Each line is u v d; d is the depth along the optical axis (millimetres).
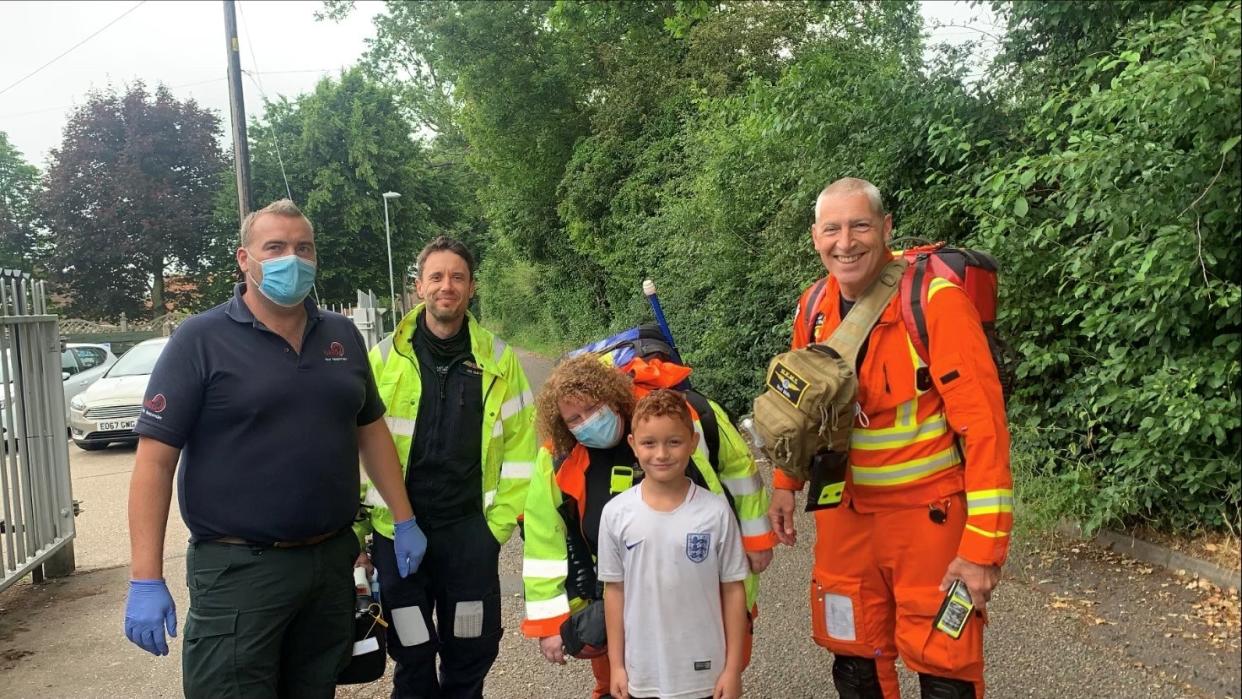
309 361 2541
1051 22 5352
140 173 32844
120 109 33719
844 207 2389
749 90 10500
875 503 2502
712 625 2414
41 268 33781
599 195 16359
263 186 35906
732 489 2580
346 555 2684
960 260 2451
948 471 2420
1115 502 4543
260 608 2424
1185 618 3885
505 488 3150
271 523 2434
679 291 10727
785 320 8148
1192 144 4230
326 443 2527
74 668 4078
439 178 41312
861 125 6562
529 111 19109
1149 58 4820
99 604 4996
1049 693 3344
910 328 2350
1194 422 4184
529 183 20547
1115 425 5090
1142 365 4547
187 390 2393
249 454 2434
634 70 15773
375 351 3182
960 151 5609
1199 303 4230
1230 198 4051
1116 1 5051
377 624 2861
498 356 3197
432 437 3061
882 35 11164
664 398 2328
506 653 4070
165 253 33781
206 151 34688
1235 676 3359
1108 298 4809
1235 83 3742
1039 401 5504
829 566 2658
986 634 3889
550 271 22812
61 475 5504
